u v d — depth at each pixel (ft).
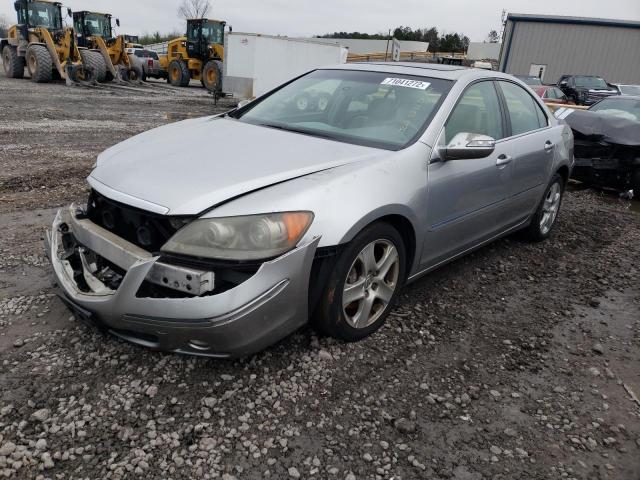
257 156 9.55
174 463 7.09
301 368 9.19
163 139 10.78
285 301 8.21
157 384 8.52
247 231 7.83
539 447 7.94
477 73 13.04
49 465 6.89
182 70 79.77
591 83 76.23
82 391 8.25
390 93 12.07
